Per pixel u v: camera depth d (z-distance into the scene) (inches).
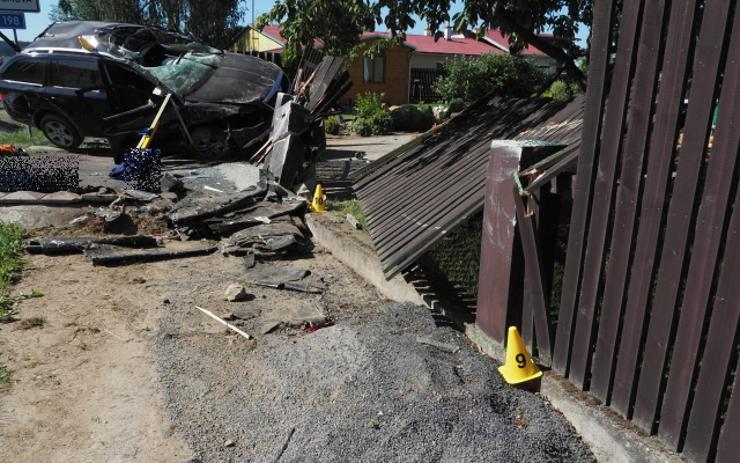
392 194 233.6
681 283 97.0
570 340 123.7
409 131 787.4
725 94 86.6
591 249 115.2
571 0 256.8
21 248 232.1
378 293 204.7
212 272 221.9
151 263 230.1
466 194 175.8
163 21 1325.0
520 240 136.6
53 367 145.3
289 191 315.0
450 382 131.9
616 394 112.1
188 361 149.9
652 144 99.7
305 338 162.7
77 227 258.8
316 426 120.3
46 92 469.7
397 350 147.9
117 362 149.0
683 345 96.7
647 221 101.8
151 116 433.1
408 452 110.8
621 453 106.5
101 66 458.6
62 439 117.3
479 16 236.1
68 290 197.5
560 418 120.9
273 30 1208.2
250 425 122.9
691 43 92.1
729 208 87.8
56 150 500.4
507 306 140.7
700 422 95.0
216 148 446.3
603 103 110.3
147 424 123.0
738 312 87.4
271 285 207.6
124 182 360.8
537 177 127.1
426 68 1250.6
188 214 263.9
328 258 243.6
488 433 114.3
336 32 267.9
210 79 461.7
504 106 260.4
